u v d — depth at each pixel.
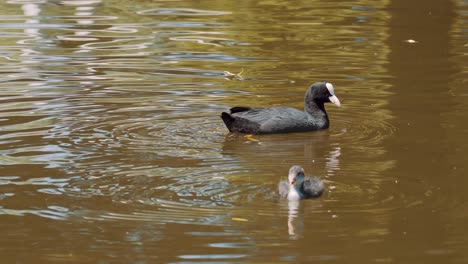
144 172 13.70
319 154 15.06
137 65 21.22
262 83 19.80
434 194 12.69
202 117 17.30
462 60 21.70
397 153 14.91
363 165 14.25
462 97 18.55
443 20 26.31
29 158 14.40
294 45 23.41
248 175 13.64
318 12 27.55
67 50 22.59
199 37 24.25
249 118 16.70
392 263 10.48
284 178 13.45
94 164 14.11
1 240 11.13
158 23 25.97
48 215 11.91
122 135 15.91
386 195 12.65
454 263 10.48
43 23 25.67
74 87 19.19
